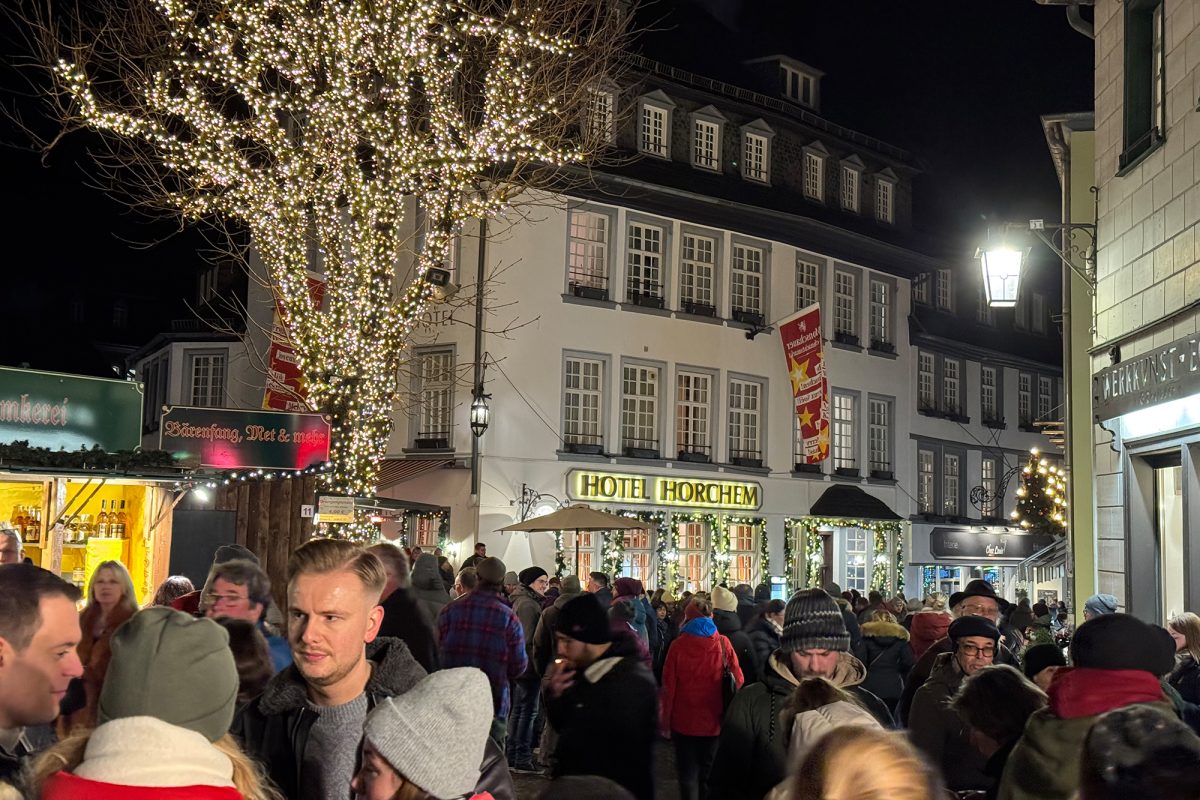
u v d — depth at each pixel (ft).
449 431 98.32
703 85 114.11
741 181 116.57
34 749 12.89
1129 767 8.50
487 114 69.92
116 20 68.44
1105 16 47.06
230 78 65.92
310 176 66.80
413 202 100.01
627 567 104.58
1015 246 46.57
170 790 8.79
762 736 18.85
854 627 44.32
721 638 35.47
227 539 53.06
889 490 128.67
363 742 10.52
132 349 152.66
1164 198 40.57
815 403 111.65
